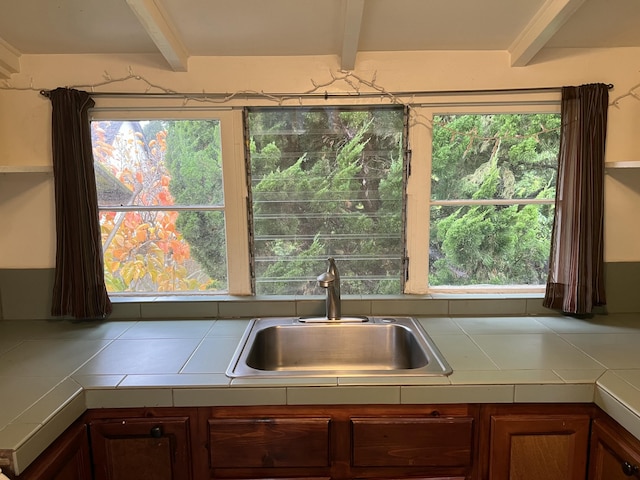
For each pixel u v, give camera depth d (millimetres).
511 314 1690
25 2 1235
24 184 1633
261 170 1682
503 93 1604
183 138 1674
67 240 1572
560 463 1159
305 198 1699
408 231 1704
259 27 1388
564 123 1566
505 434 1146
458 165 1692
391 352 1604
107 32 1425
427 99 1618
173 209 1705
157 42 1374
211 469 1159
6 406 1022
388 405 1144
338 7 1275
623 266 1674
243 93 1607
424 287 1737
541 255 1744
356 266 1738
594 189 1555
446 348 1349
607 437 1072
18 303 1681
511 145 1679
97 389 1117
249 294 1742
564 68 1586
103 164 1682
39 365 1256
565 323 1594
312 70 1605
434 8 1297
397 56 1600
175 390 1121
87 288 1589
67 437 1059
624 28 1433
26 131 1601
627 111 1599
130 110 1622
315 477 1162
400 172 1678
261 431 1137
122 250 1731
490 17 1354
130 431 1135
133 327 1595
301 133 1660
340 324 1610
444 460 1151
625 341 1407
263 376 1166
